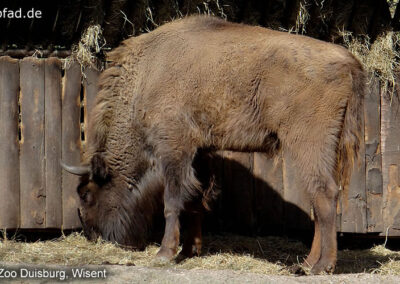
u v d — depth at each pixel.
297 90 20.19
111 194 23.33
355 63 20.34
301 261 22.78
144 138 22.36
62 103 24.50
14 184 24.25
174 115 21.50
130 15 24.67
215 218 25.66
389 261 22.94
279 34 21.11
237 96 20.92
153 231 25.58
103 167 22.88
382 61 24.83
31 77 24.38
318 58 20.12
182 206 21.59
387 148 25.09
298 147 20.23
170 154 21.55
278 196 25.41
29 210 24.31
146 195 23.25
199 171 22.72
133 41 22.83
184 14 24.86
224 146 21.66
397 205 25.12
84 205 23.50
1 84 24.22
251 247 24.25
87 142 23.42
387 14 24.88
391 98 24.97
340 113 20.00
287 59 20.31
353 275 19.17
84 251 22.64
